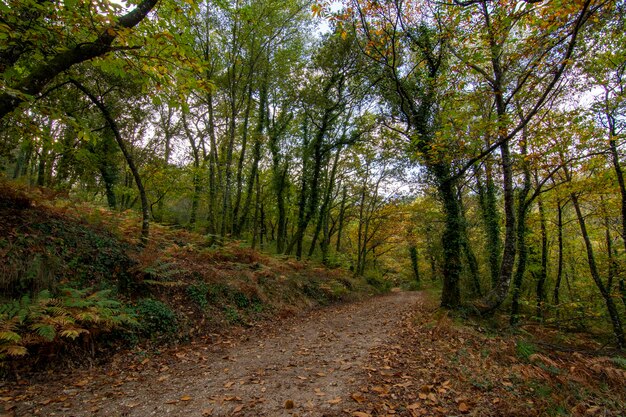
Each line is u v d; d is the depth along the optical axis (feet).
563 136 33.65
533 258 56.70
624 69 31.83
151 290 25.27
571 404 13.97
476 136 26.86
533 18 21.08
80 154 18.17
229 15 44.19
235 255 41.83
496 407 12.96
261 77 54.85
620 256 49.49
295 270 50.37
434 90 35.78
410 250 108.78
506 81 32.55
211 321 26.35
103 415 12.46
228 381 15.98
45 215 24.94
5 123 18.21
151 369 17.76
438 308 35.37
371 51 33.12
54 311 16.97
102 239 26.63
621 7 21.85
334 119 62.75
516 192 54.70
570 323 46.60
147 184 57.21
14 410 12.46
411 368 17.47
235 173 75.51
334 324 31.89
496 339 25.46
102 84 43.98
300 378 16.08
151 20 17.20
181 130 70.54
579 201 47.06
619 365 18.71
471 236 62.08
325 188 77.56
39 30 14.19
